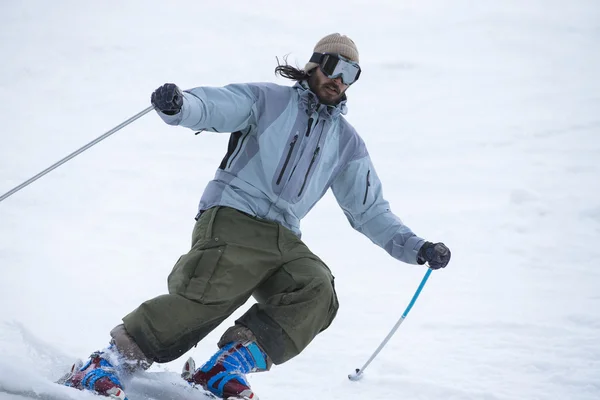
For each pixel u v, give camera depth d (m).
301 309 11.18
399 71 76.25
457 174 44.47
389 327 21.70
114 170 41.47
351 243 31.66
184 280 11.12
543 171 45.12
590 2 103.62
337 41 12.12
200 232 11.69
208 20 95.00
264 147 11.75
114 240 29.27
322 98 12.02
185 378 11.77
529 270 28.66
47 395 9.73
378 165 46.44
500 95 67.44
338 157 12.54
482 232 33.91
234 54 81.94
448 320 22.31
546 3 103.62
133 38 85.25
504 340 20.55
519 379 17.50
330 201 38.03
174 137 50.81
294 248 11.85
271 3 103.62
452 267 28.80
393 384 16.58
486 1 104.00
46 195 35.12
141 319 10.68
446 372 17.92
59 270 24.39
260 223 11.77
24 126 51.81
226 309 11.20
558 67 77.69
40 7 95.94
